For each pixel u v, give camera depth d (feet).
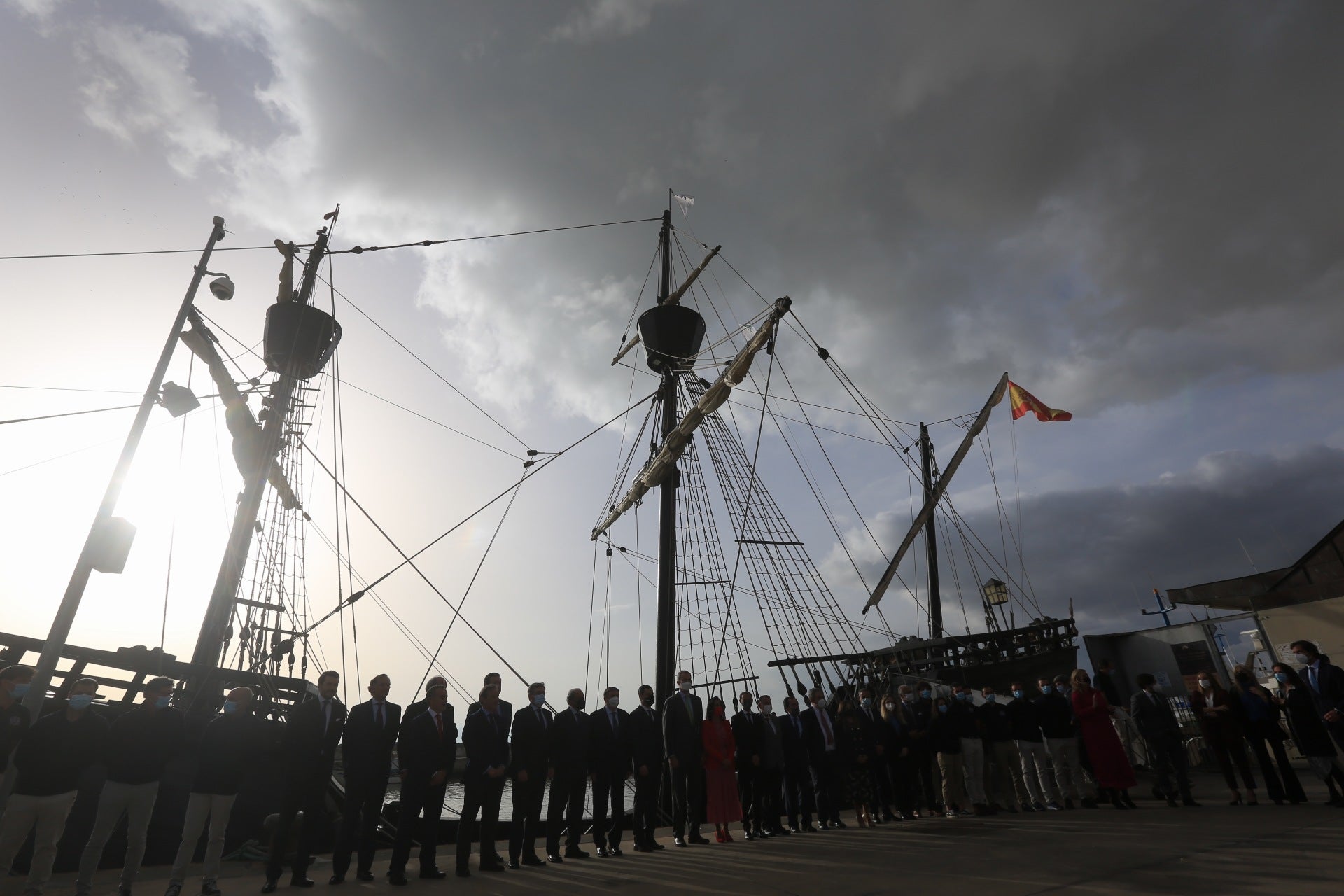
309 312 60.39
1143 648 59.62
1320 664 30.17
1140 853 21.44
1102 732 35.70
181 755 32.78
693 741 31.83
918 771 37.22
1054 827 28.76
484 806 26.55
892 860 23.22
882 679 59.06
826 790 33.96
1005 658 58.34
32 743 21.07
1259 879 16.99
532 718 29.22
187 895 23.21
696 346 68.33
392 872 23.45
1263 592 54.34
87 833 30.42
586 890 21.08
